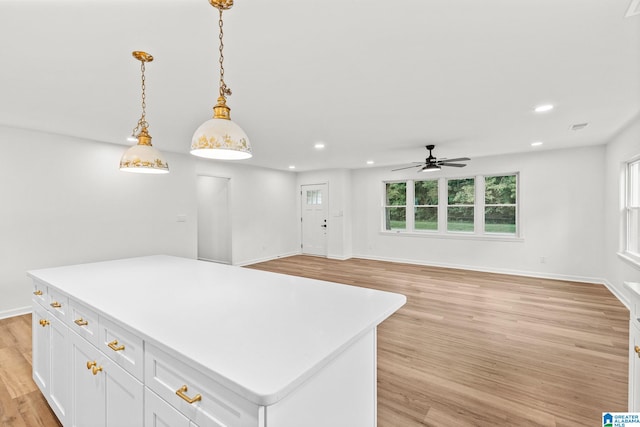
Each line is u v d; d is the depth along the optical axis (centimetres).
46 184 369
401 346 270
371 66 203
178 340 98
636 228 367
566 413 180
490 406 188
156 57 188
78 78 216
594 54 187
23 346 275
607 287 450
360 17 150
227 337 100
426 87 238
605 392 199
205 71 208
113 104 271
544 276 514
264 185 703
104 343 128
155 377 102
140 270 211
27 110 286
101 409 131
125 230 444
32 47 174
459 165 462
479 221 578
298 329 107
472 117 317
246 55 187
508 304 380
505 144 454
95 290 159
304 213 785
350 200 736
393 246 681
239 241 642
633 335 144
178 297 147
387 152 508
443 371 229
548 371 226
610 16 149
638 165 368
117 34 162
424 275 540
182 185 520
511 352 256
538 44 176
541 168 511
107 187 424
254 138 406
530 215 523
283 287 166
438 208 626
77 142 395
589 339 279
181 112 292
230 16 147
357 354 114
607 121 333
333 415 100
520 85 235
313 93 249
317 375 92
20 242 351
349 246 731
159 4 138
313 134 385
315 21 153
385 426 171
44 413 186
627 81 227
